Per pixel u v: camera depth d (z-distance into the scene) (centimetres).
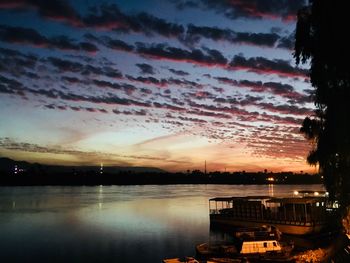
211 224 8475
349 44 3431
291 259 4756
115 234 8181
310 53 3700
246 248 5231
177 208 14450
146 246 6681
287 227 6700
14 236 8044
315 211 6494
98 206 15588
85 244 7025
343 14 3462
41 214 12481
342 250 4156
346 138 3500
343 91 3519
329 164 3672
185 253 5994
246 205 7694
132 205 16050
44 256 6019
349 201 3716
